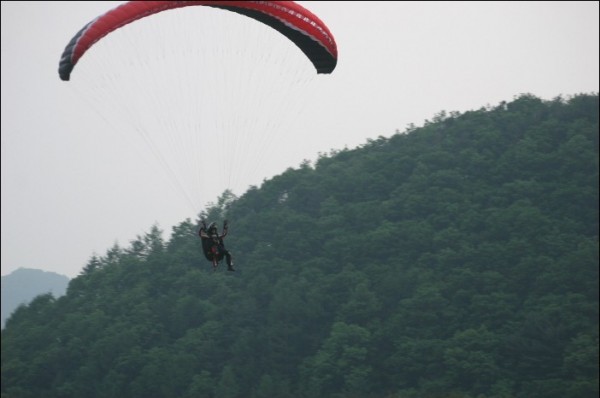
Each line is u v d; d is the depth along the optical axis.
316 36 87.62
